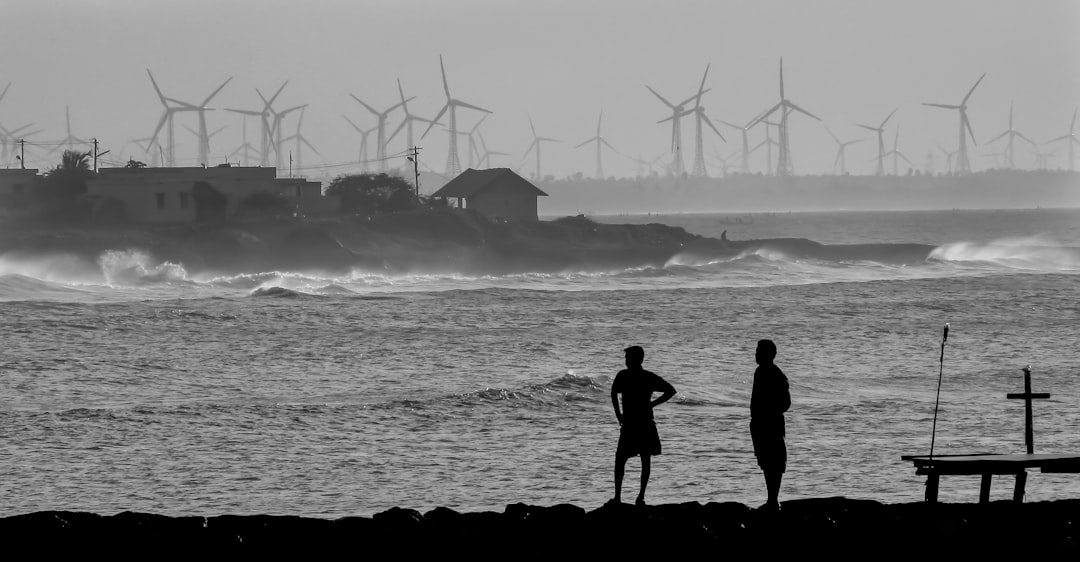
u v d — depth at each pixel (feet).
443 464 324.80
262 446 350.64
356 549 195.83
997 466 204.74
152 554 193.57
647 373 222.89
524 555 194.08
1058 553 196.34
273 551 195.62
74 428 373.61
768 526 198.70
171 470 315.58
